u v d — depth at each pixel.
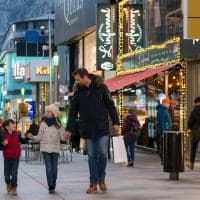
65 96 49.31
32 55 97.62
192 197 12.08
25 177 16.55
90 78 12.50
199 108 17.48
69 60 49.97
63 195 12.64
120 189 13.37
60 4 49.22
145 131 27.56
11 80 117.19
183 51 22.02
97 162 12.80
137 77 25.08
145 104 27.66
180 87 22.97
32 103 70.06
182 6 23.31
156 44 27.39
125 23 30.89
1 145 13.29
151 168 18.67
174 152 14.95
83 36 44.25
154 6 28.05
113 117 12.53
